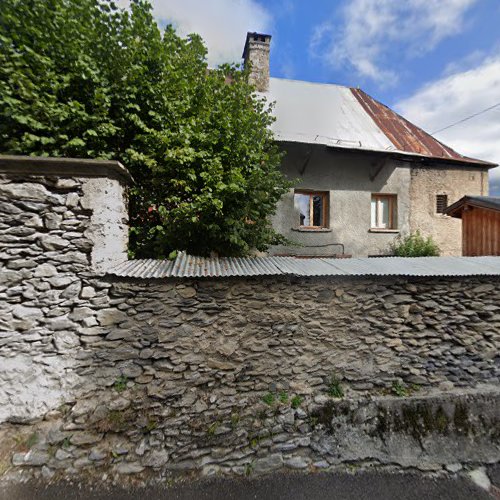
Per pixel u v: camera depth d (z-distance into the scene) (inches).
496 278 121.0
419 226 285.9
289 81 334.0
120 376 99.9
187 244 132.9
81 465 90.5
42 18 106.7
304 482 95.0
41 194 93.1
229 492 90.6
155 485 90.5
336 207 265.6
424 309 119.1
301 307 112.7
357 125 295.4
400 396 112.3
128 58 115.6
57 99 111.5
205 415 102.2
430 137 322.0
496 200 206.8
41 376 93.7
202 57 149.2
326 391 113.3
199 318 105.6
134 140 125.9
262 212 143.6
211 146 131.0
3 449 89.2
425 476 98.0
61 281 95.3
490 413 111.5
